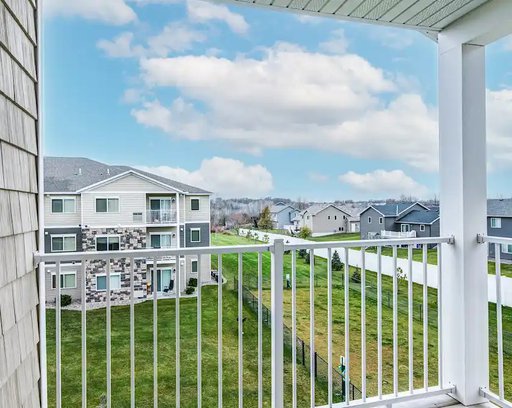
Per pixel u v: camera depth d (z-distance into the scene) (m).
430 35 2.73
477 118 2.52
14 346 1.30
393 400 2.34
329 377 2.21
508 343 2.69
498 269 2.36
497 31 2.31
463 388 2.46
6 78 1.25
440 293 2.59
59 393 1.72
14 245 1.34
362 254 2.28
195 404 2.39
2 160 1.21
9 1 1.28
